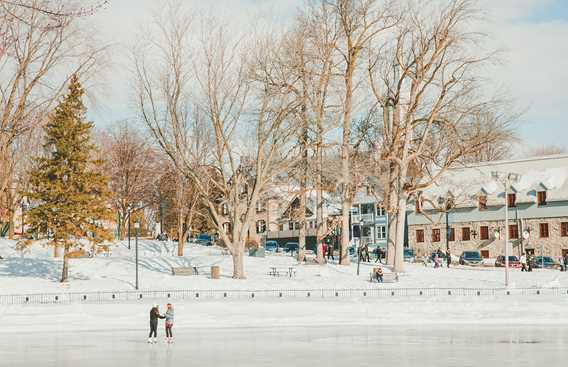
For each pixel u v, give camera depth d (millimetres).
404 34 61094
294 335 33250
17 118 44000
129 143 94688
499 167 97562
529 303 44094
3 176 50969
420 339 31547
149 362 25219
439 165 73750
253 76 53812
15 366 24406
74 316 38906
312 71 57562
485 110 60844
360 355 26625
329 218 99562
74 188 54906
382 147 64438
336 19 60375
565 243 88188
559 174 92125
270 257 71875
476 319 38938
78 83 55344
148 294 48188
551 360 25203
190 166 54375
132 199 94812
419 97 59688
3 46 20938
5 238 78750
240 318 38906
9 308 41562
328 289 50000
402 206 61844
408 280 56875
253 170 59312
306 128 57500
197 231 101688
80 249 54781
